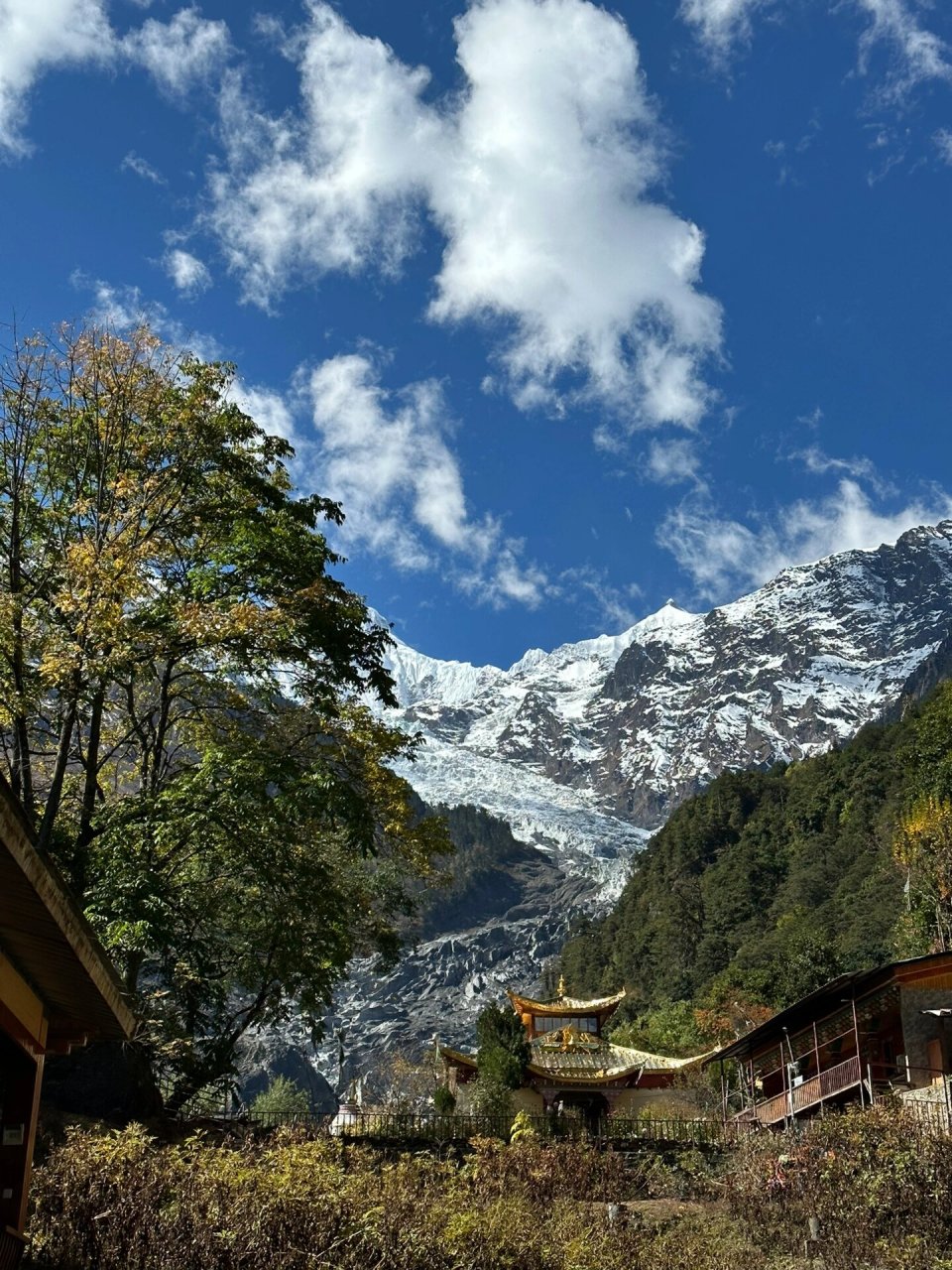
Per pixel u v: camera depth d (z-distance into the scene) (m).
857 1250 21.00
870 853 133.50
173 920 27.78
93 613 25.06
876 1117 24.55
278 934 29.88
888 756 152.88
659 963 148.12
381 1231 14.55
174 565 30.67
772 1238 22.50
